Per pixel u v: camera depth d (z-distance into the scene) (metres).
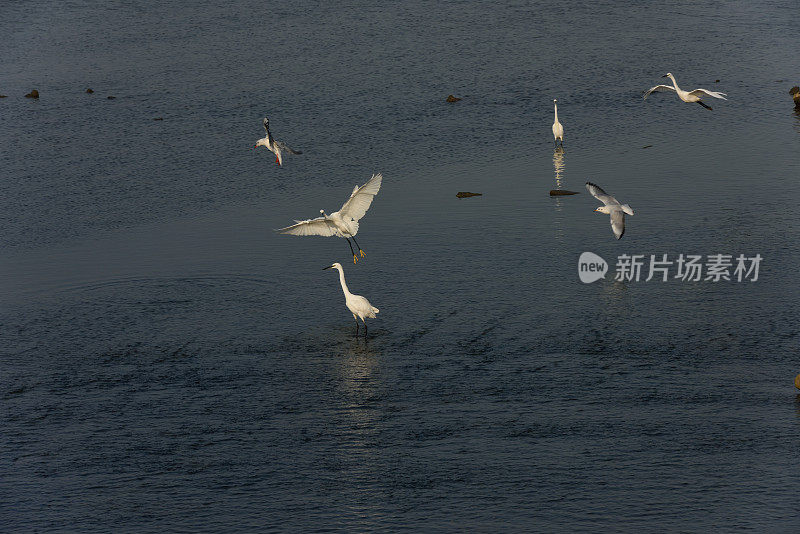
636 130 54.00
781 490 20.95
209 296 34.19
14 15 85.62
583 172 47.25
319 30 78.06
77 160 52.06
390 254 37.50
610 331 29.86
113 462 23.45
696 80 62.34
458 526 20.19
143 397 26.84
